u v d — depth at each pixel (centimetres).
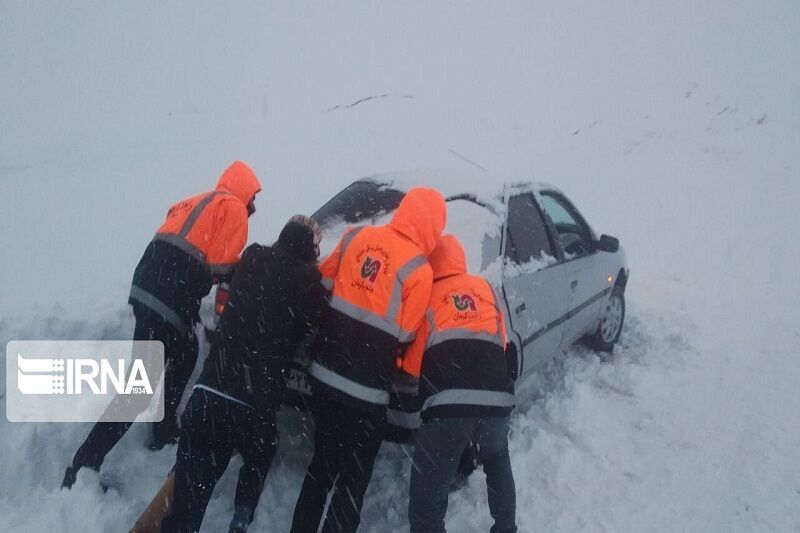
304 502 303
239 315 302
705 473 415
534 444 420
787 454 444
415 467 304
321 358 303
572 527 354
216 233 349
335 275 319
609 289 574
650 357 595
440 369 299
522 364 417
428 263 314
